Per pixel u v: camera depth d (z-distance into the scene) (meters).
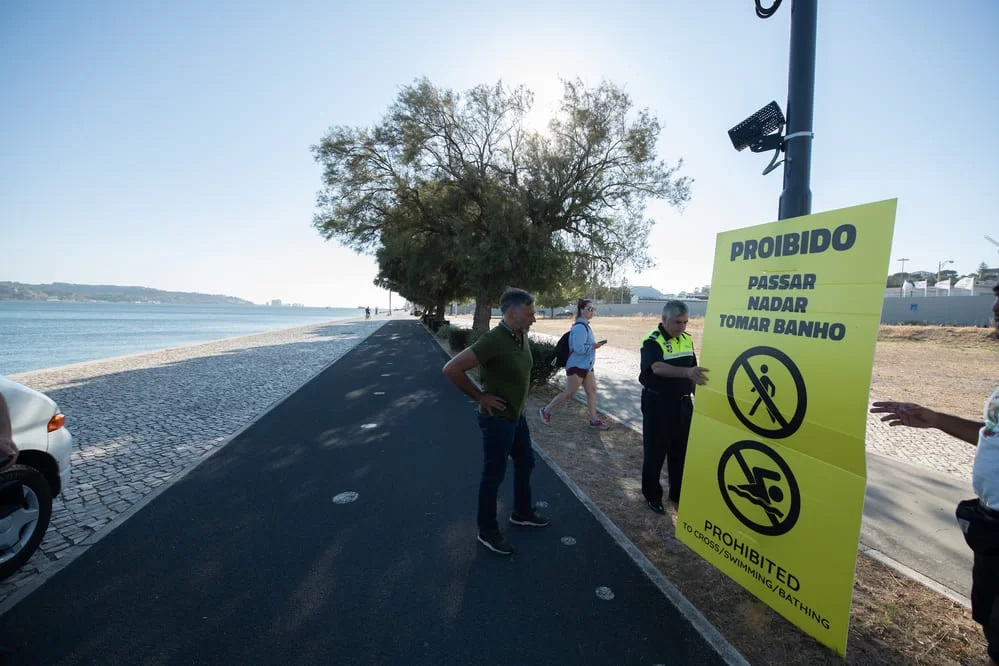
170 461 5.24
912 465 5.39
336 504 4.11
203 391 9.56
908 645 2.45
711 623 2.61
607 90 13.99
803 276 2.42
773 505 2.58
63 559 3.20
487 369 3.26
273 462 5.21
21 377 11.38
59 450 3.47
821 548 2.32
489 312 16.52
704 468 3.08
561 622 2.59
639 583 2.96
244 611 2.67
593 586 2.92
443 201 15.80
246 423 6.95
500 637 2.48
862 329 2.13
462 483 4.60
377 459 5.31
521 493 3.65
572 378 6.44
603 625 2.57
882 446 6.24
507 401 3.25
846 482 2.20
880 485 4.73
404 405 8.24
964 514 1.94
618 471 4.96
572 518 3.84
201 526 3.69
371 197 17.03
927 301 34.00
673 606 2.73
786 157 3.46
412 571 3.08
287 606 2.72
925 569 3.20
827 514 2.29
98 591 2.85
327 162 16.53
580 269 15.31
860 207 2.15
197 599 2.78
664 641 2.45
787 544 2.50
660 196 14.70
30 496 3.08
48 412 3.43
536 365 9.07
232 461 5.24
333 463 5.18
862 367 2.13
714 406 3.01
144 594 2.82
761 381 2.66
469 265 14.49
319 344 22.31
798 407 2.43
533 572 3.07
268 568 3.11
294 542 3.44
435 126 15.28
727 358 2.92
